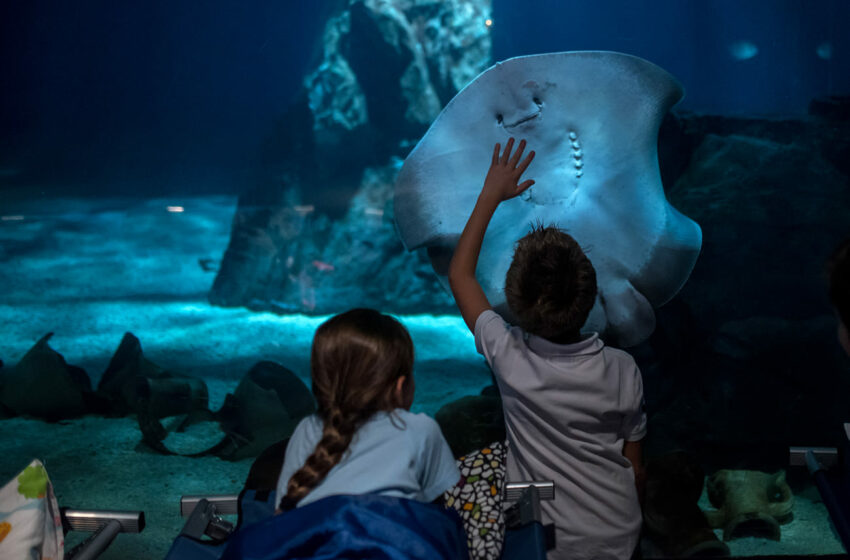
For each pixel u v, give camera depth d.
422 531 1.38
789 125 5.68
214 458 4.57
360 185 12.30
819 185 5.14
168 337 9.41
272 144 12.93
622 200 2.91
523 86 2.78
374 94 12.76
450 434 3.90
